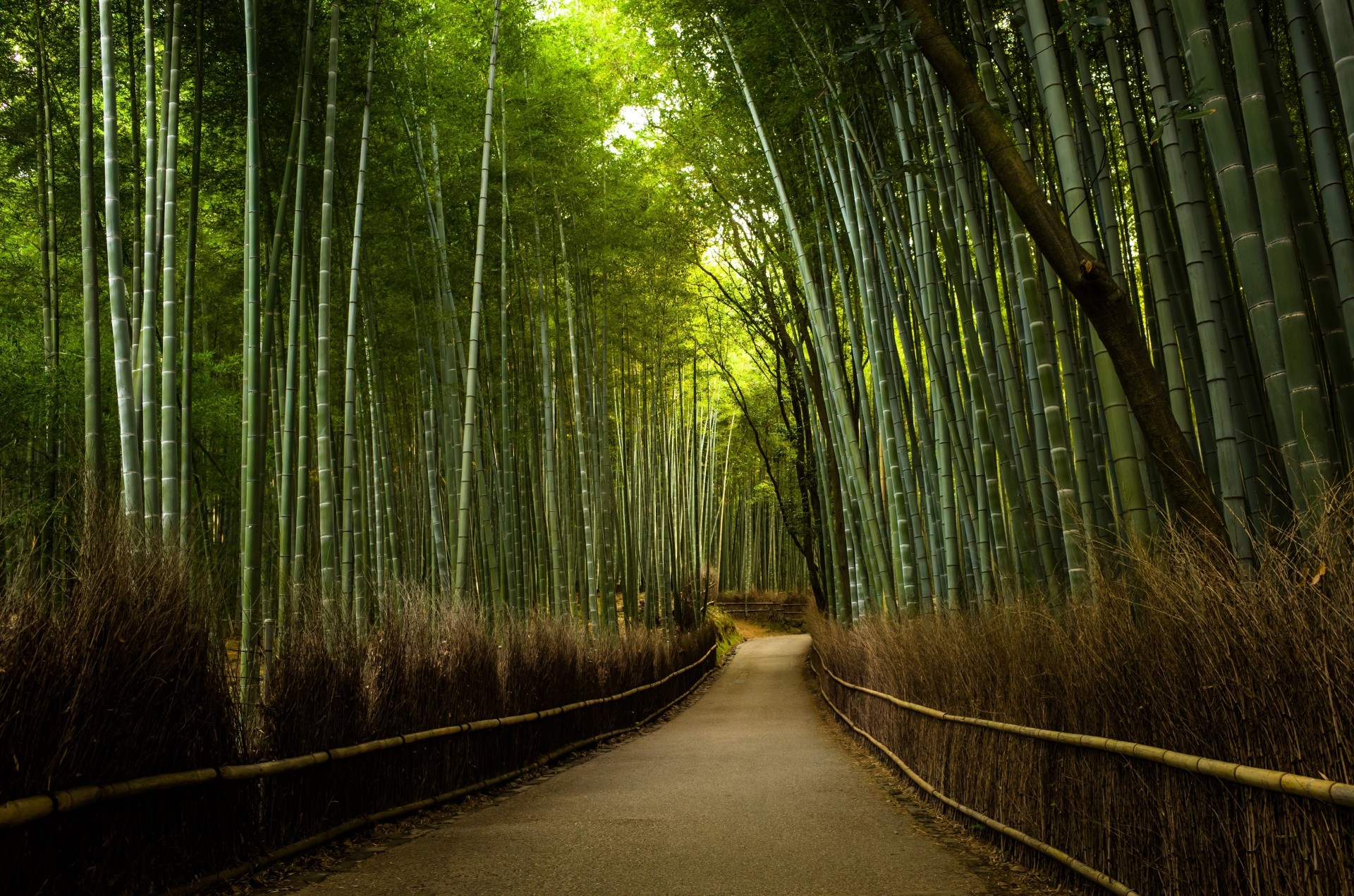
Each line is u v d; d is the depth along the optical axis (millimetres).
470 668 5746
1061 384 4746
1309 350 2805
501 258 9656
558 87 9438
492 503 9602
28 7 6273
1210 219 3627
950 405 6195
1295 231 3262
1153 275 3770
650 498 15086
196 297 9562
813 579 17016
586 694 8578
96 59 6508
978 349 5578
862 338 10281
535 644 7391
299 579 5230
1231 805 2188
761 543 30344
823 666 12445
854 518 10438
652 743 8867
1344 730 1841
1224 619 2209
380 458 7852
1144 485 4148
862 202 7410
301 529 5324
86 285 4270
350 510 5781
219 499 9109
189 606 3148
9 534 2609
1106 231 4109
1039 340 4516
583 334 11617
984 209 5699
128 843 2713
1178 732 2430
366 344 8219
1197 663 2330
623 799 5289
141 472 4129
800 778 6020
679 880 3359
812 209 9398
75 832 2479
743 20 7227
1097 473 4656
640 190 11484
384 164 7992
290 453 5027
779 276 12453
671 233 11992
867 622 8547
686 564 18984
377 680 4730
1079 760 3105
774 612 28656
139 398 4441
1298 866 1940
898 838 4113
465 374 9070
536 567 10273
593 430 11586
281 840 3648
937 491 7164
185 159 7535
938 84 5309
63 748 2406
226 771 3188
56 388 6219
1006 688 3967
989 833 4031
